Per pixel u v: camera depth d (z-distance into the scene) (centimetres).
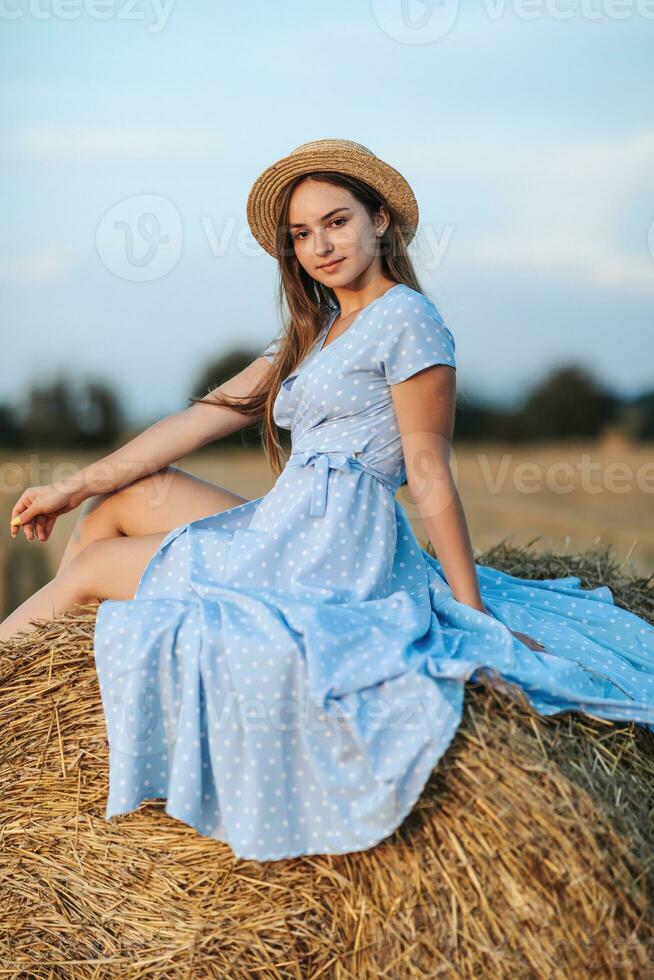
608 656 218
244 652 185
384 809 176
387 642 191
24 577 585
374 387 227
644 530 691
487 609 225
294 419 240
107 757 204
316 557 213
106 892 204
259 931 192
